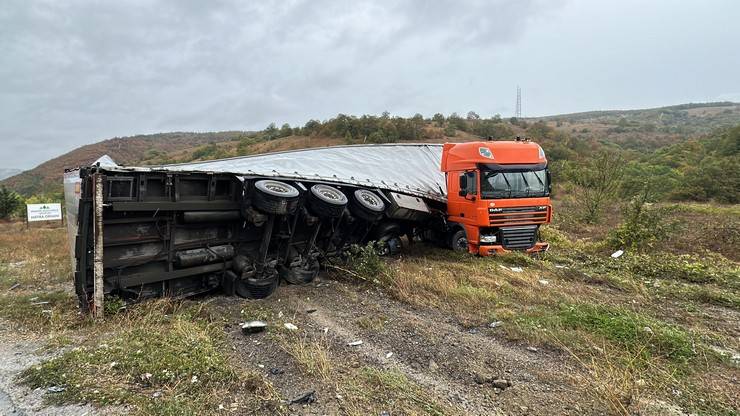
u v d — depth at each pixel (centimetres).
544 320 545
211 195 676
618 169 1842
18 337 505
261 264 703
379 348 475
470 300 640
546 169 1028
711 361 439
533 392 374
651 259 941
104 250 582
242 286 687
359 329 538
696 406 351
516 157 995
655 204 1381
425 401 355
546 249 1038
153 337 480
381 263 821
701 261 945
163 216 628
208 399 349
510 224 988
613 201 1933
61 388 365
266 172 824
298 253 809
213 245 698
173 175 625
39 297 694
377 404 350
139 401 340
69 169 900
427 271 823
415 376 406
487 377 400
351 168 1100
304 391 372
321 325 554
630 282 755
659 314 602
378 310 618
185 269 650
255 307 635
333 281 806
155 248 632
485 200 977
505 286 714
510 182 992
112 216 581
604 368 412
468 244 1021
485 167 980
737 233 1220
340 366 426
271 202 673
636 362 424
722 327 553
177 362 407
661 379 395
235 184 708
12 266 1054
